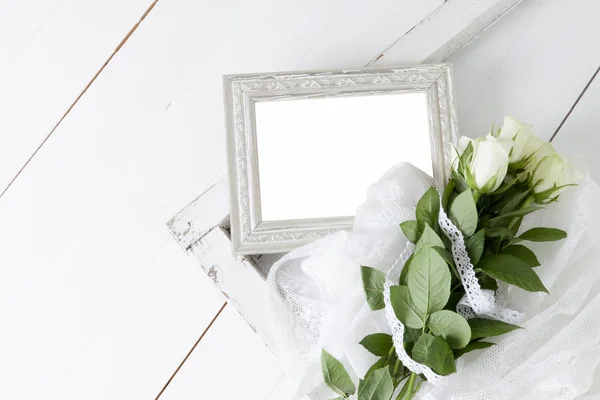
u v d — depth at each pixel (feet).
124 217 2.98
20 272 2.98
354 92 2.78
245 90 2.78
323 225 2.74
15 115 3.01
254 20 2.98
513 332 2.46
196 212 2.87
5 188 2.99
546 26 2.90
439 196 2.49
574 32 2.90
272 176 2.77
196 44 2.98
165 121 2.98
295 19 2.97
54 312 2.97
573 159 2.62
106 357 2.97
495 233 2.43
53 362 2.97
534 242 2.55
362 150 2.78
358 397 2.40
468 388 2.45
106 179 2.98
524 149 2.47
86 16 3.00
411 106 2.78
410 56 2.88
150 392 2.96
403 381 2.53
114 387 2.96
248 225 2.75
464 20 2.86
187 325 2.96
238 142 2.77
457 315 2.34
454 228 2.41
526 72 2.90
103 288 2.97
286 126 2.78
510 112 2.90
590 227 2.54
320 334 2.61
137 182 2.98
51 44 3.00
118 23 3.00
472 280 2.39
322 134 2.78
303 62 2.96
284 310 2.67
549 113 2.89
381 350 2.48
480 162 2.38
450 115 2.77
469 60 2.92
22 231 2.99
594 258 2.54
